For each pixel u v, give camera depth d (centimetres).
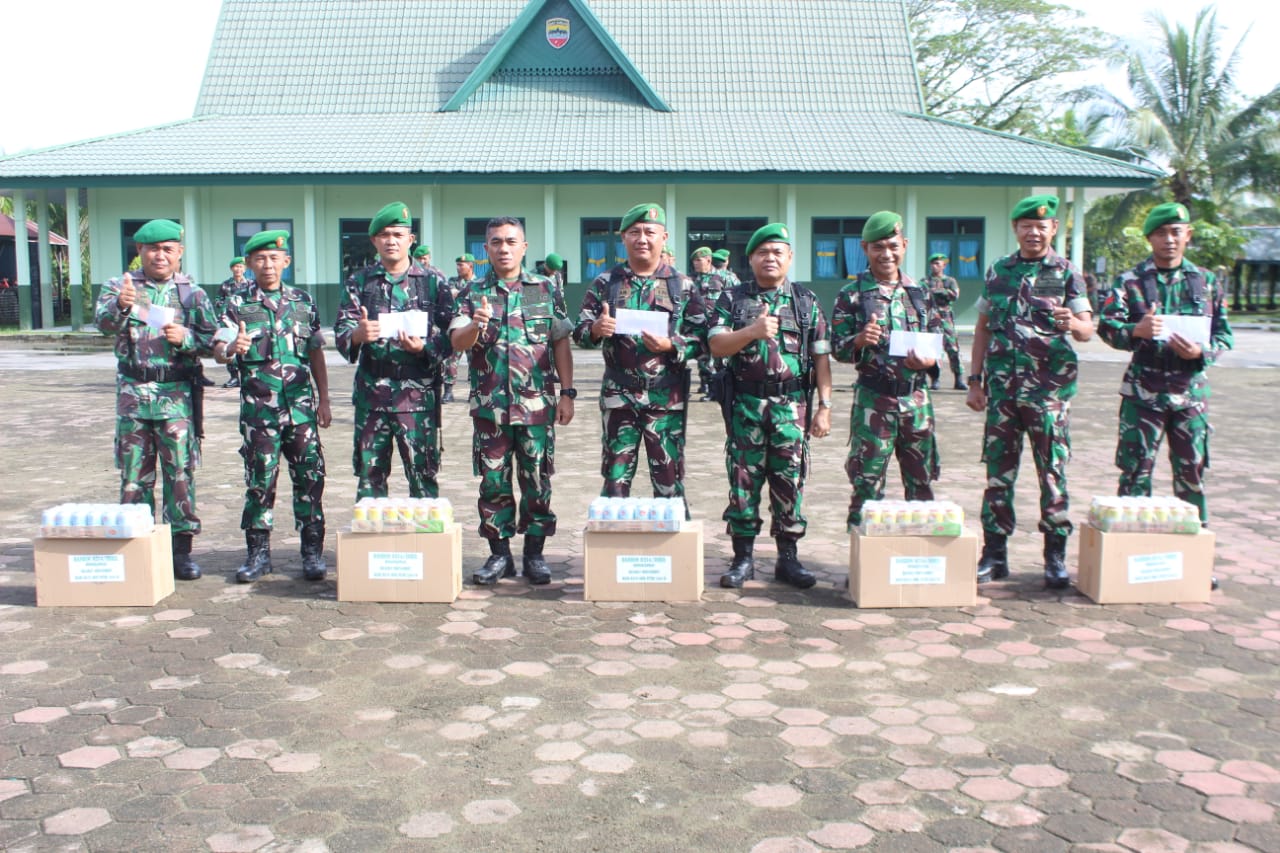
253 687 455
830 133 2692
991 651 495
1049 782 371
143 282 601
